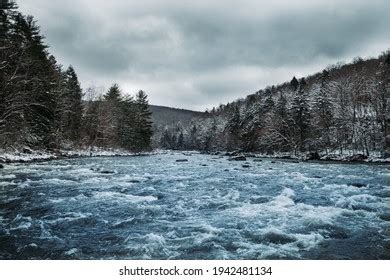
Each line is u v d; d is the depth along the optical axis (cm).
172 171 2986
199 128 15825
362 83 6800
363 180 2281
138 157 6266
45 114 4669
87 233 1026
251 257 834
